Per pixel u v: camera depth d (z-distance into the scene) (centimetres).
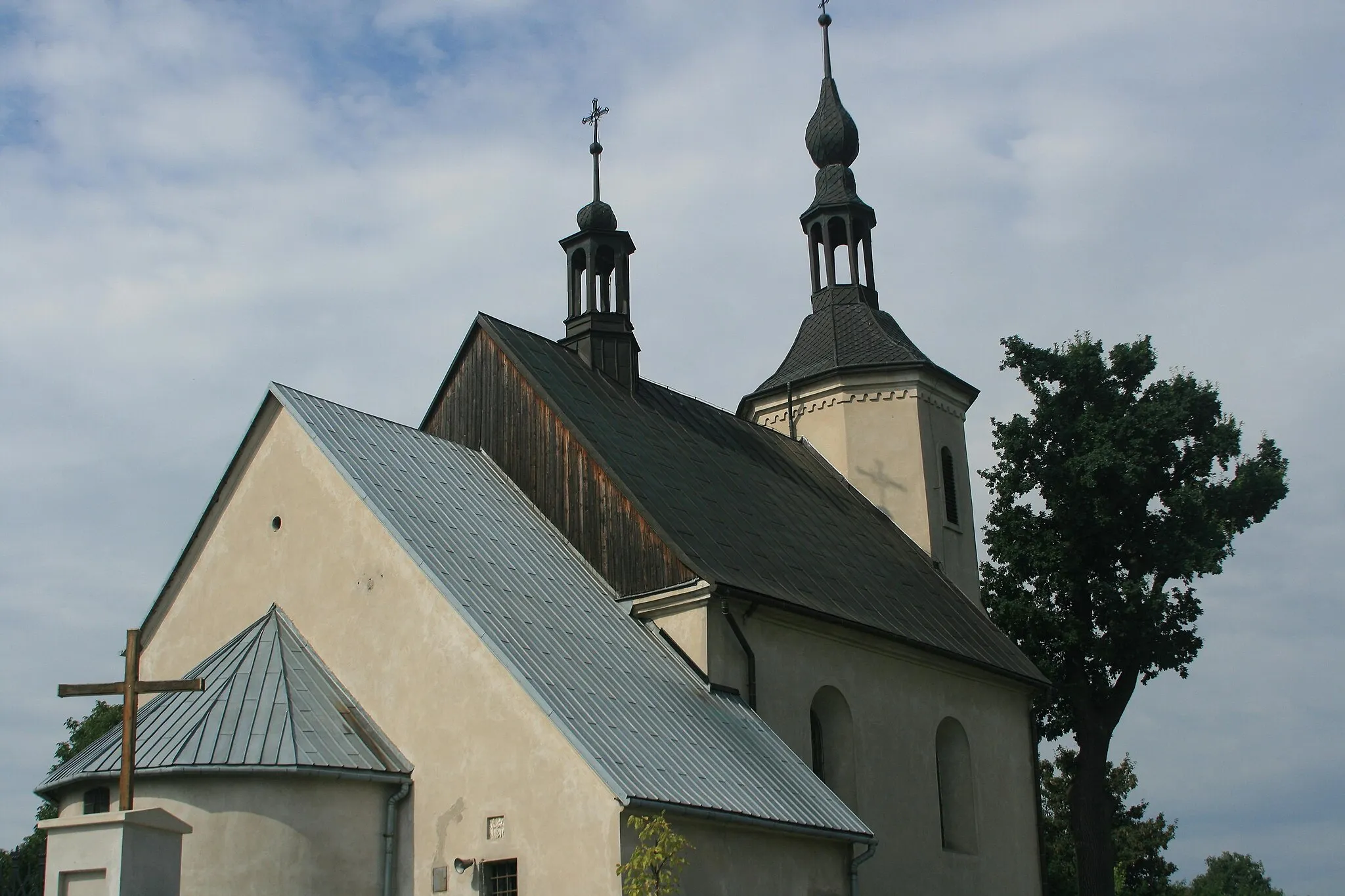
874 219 4575
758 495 3400
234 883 2105
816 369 4234
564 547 2853
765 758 2447
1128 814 6078
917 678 3278
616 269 3544
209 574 2739
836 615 2950
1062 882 5734
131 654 2002
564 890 2027
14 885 2442
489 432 3125
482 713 2217
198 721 2238
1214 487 4272
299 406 2697
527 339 3284
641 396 3484
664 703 2408
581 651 2409
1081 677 4278
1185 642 4219
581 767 2067
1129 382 4406
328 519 2572
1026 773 3659
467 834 2166
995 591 4409
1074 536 4281
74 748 4178
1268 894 12319
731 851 2170
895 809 3058
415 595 2384
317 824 2170
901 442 4112
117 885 1700
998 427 4419
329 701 2364
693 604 2655
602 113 3659
